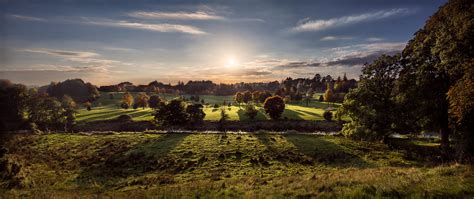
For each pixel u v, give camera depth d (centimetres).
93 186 2789
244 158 3747
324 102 15612
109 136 5269
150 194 1919
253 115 9675
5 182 2867
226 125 9162
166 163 3625
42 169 3512
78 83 16762
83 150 4462
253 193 1728
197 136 5075
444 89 3375
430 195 1295
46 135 5425
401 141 4647
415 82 3641
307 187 1709
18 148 4362
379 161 3519
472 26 2369
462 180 1454
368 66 4622
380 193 1396
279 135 5162
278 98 9319
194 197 1731
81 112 12475
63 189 2681
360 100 4491
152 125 9162
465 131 2755
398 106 4059
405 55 4162
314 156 3828
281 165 3428
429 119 3703
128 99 15538
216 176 2975
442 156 3381
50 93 15562
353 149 4134
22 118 6366
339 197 1404
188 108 9075
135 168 3516
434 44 3238
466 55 2466
